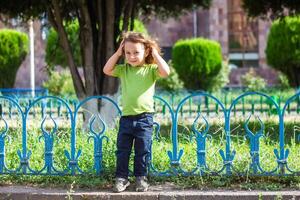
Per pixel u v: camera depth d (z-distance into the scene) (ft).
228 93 71.05
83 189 18.99
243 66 101.14
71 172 19.44
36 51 91.30
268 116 39.86
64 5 37.42
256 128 31.83
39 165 20.67
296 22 80.33
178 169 19.22
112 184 19.39
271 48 82.64
